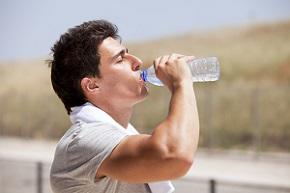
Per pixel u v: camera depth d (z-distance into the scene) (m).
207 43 53.00
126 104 2.43
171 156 1.97
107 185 2.21
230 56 43.81
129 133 2.37
